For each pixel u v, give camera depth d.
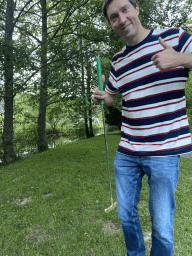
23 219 2.96
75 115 7.61
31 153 9.83
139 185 1.46
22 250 2.27
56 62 8.07
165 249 1.22
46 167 5.73
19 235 2.54
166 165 1.21
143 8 6.38
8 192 4.08
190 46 1.09
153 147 1.25
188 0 6.48
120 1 1.18
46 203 3.46
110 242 2.27
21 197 3.90
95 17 7.64
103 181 4.29
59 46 6.80
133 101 1.31
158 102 1.22
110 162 5.89
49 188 4.09
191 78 8.71
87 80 7.86
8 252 2.26
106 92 1.65
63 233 2.55
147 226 2.56
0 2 7.67
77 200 3.44
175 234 2.32
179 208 2.93
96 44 8.09
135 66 1.27
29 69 6.14
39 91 7.34
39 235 2.56
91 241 2.34
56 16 11.22
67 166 5.67
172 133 1.21
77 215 2.97
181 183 3.97
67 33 7.84
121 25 1.20
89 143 10.66
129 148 1.38
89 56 6.89
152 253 1.29
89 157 6.71
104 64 7.39
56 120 14.81
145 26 6.79
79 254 2.12
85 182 4.27
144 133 1.29
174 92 1.19
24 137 9.55
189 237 2.27
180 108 1.21
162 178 1.21
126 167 1.42
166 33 1.18
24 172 5.49
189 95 8.60
